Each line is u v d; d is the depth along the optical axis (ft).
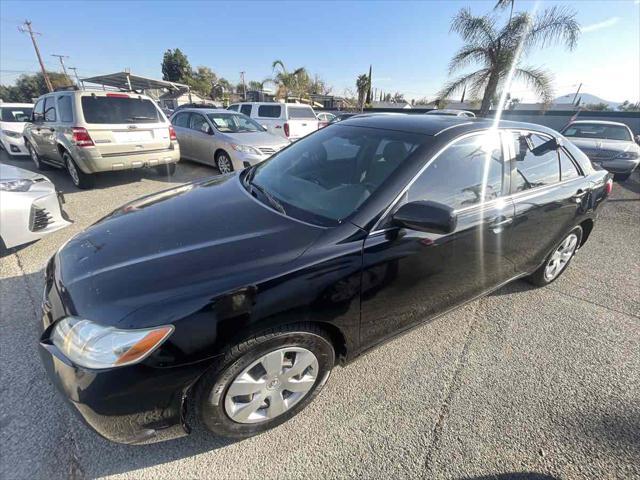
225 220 5.95
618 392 6.63
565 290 10.16
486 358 7.37
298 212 6.07
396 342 7.73
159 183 20.71
